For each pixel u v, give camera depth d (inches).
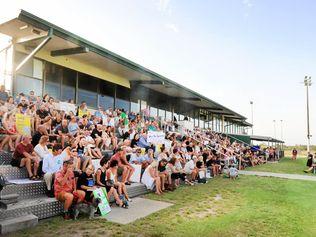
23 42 484.7
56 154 320.5
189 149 655.8
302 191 468.4
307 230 262.1
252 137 1781.5
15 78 504.1
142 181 419.2
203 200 378.9
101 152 454.6
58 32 449.4
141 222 270.7
